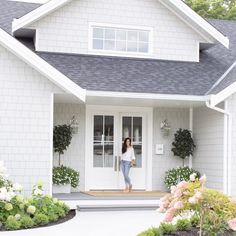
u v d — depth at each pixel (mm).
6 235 9773
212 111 16109
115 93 14688
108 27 17188
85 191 16703
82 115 16859
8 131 13727
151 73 16453
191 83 16188
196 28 17750
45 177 13867
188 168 17062
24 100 13844
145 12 17484
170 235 9430
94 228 11070
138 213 13695
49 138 13938
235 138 15219
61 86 13805
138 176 17484
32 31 16781
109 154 17203
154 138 17500
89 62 16516
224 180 15219
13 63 13820
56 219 11836
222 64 17875
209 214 8234
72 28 16859
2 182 11602
